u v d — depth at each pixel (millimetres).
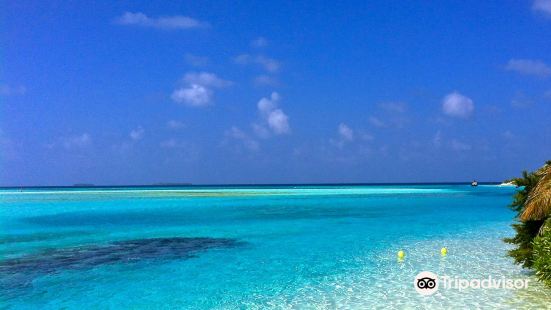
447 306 9797
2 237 20875
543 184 10133
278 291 11375
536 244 10453
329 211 34875
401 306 9906
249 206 40938
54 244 18766
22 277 13008
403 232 21812
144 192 84938
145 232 22453
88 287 11938
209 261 15195
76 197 62562
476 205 41469
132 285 12125
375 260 14977
